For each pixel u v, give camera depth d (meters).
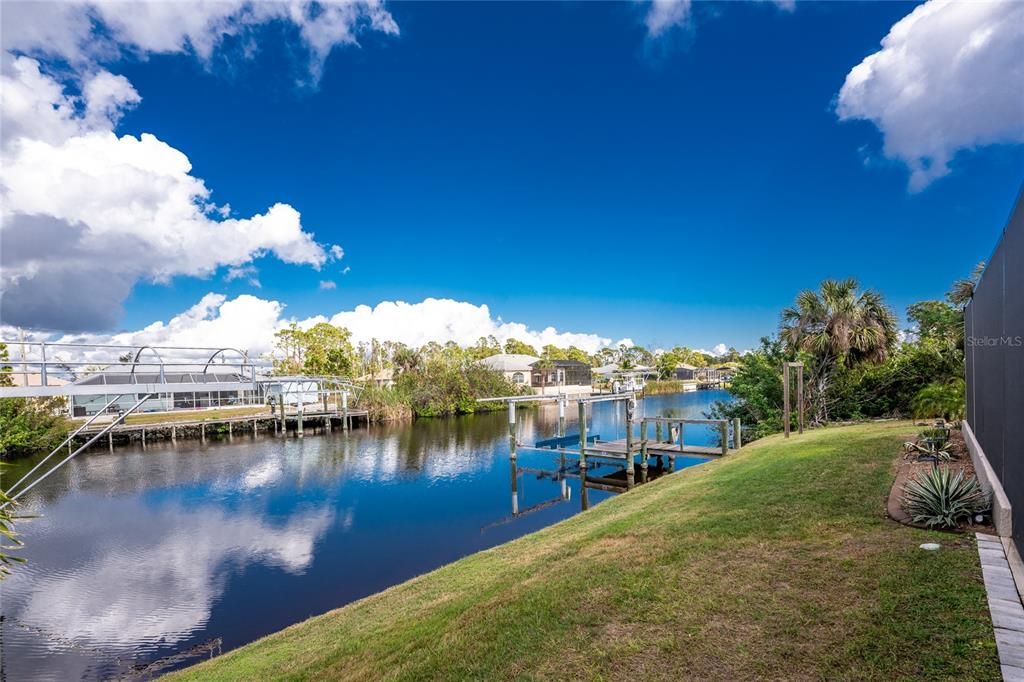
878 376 20.08
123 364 11.61
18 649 9.78
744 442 21.98
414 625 5.84
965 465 8.19
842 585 4.75
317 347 61.72
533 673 4.17
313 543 15.70
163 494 21.91
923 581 4.57
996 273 5.96
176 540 16.11
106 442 35.78
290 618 11.01
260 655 6.54
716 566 5.66
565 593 5.57
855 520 6.33
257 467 27.58
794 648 3.94
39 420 32.19
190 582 12.91
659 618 4.70
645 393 81.38
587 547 7.48
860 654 3.73
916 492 6.15
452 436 38.78
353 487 22.84
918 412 14.41
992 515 5.75
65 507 20.08
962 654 3.55
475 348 105.69
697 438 32.75
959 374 18.88
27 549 15.36
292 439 38.12
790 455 11.20
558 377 72.38
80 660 9.38
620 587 5.49
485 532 16.47
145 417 41.03
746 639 4.16
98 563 14.27
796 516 6.82
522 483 23.44
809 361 20.14
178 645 9.94
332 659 5.48
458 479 24.28
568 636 4.66
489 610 5.61
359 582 12.83
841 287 20.11
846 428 15.73
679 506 8.80
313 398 51.09
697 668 3.88
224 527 17.39
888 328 19.89
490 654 4.61
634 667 4.02
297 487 22.92
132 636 10.30
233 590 12.43
